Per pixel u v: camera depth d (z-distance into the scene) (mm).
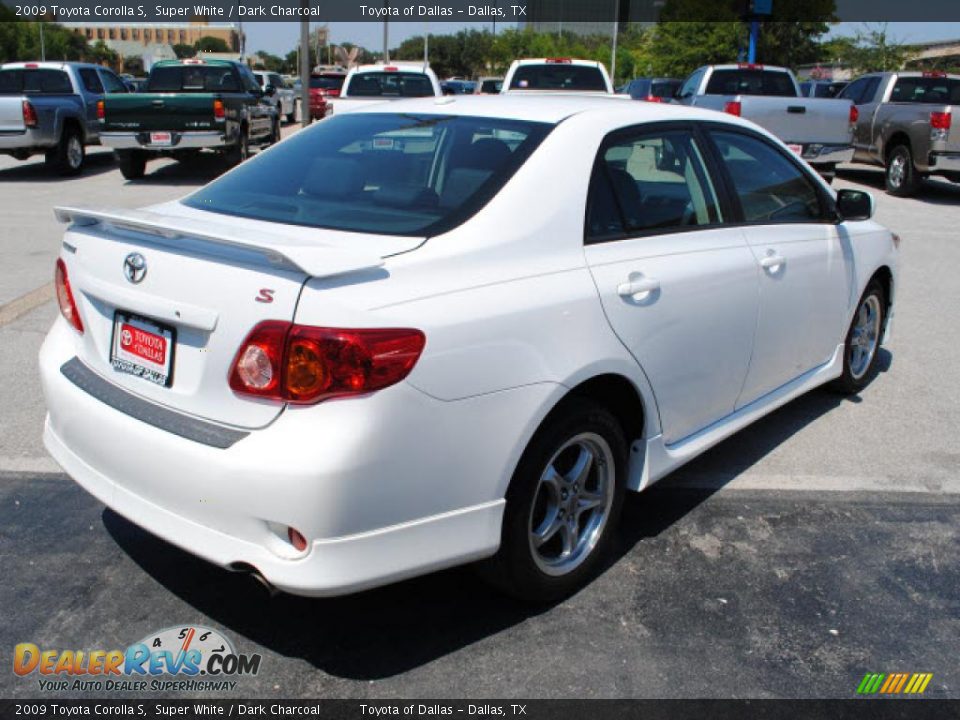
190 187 14250
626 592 3379
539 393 2887
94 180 15164
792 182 4535
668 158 3727
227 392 2615
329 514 2494
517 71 15398
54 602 3217
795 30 38250
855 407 5363
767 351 4223
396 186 3232
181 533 2705
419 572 2730
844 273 4855
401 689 2832
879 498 4195
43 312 6645
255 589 3332
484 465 2785
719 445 4766
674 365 3527
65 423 3078
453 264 2801
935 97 15602
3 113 14453
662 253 3498
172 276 2732
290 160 3623
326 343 2459
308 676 2881
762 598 3365
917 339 6762
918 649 3098
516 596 3180
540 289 2951
